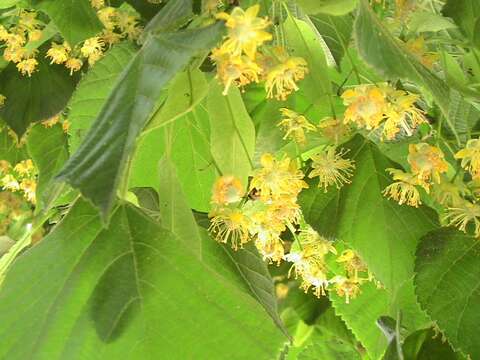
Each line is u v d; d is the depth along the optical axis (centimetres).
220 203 40
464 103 46
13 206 86
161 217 40
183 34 35
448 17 43
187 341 38
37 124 64
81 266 38
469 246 42
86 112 49
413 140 46
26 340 38
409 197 42
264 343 38
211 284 38
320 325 59
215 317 38
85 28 54
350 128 43
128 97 34
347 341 59
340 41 43
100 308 38
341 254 47
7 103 64
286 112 42
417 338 46
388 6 46
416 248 42
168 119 38
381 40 37
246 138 40
